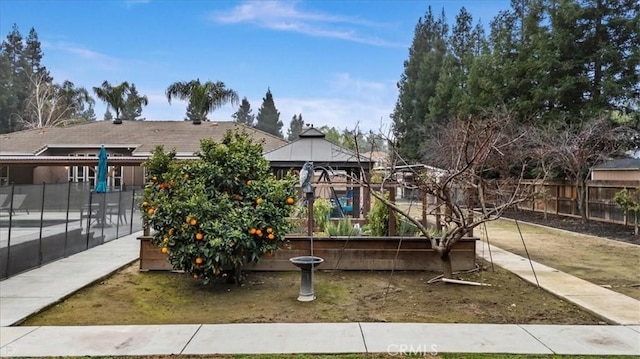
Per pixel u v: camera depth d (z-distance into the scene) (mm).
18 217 6750
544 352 3643
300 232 7844
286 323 4426
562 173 15680
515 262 7559
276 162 12805
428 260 6891
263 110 65188
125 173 21891
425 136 28594
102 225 9898
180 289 5852
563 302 5199
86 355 3598
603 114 15719
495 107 19047
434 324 4363
